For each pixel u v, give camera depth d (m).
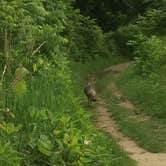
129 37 41.31
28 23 10.82
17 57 9.61
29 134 7.04
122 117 16.81
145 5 50.16
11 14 10.35
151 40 26.83
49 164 6.79
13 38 10.34
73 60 31.98
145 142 13.04
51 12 13.64
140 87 21.72
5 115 7.28
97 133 9.63
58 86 11.05
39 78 10.31
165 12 39.47
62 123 7.42
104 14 49.50
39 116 7.43
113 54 39.34
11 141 6.76
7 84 7.80
